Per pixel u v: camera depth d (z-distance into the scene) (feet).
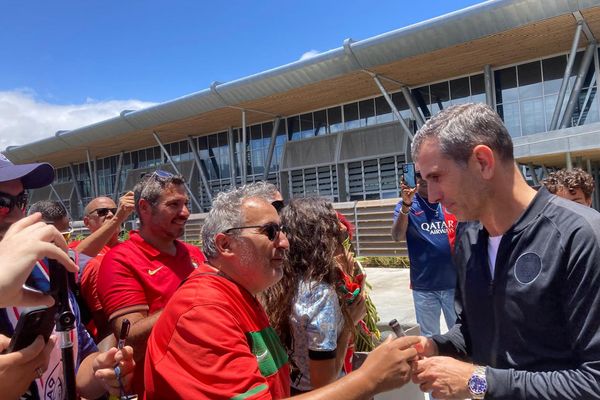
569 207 5.99
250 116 70.49
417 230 15.79
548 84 50.62
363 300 9.00
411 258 16.15
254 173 76.79
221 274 6.40
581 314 5.57
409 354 5.94
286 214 8.47
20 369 5.06
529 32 42.86
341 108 67.00
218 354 5.37
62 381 6.61
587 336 5.51
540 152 34.96
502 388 5.84
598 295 5.48
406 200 15.81
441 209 15.49
